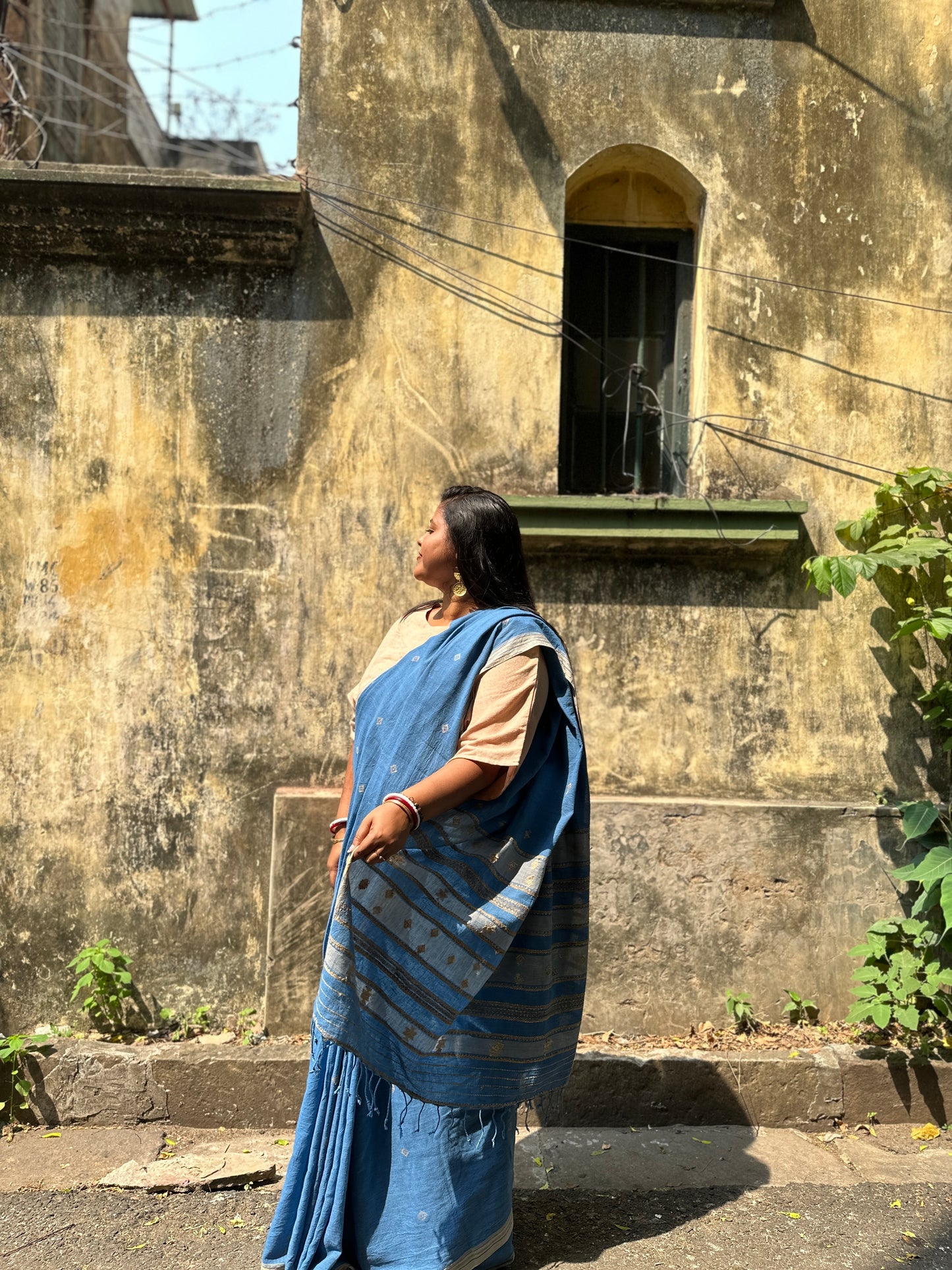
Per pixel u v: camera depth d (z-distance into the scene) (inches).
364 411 149.5
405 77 151.2
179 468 148.2
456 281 150.6
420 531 149.3
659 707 151.0
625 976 145.8
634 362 163.3
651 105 153.6
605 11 153.4
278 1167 120.5
